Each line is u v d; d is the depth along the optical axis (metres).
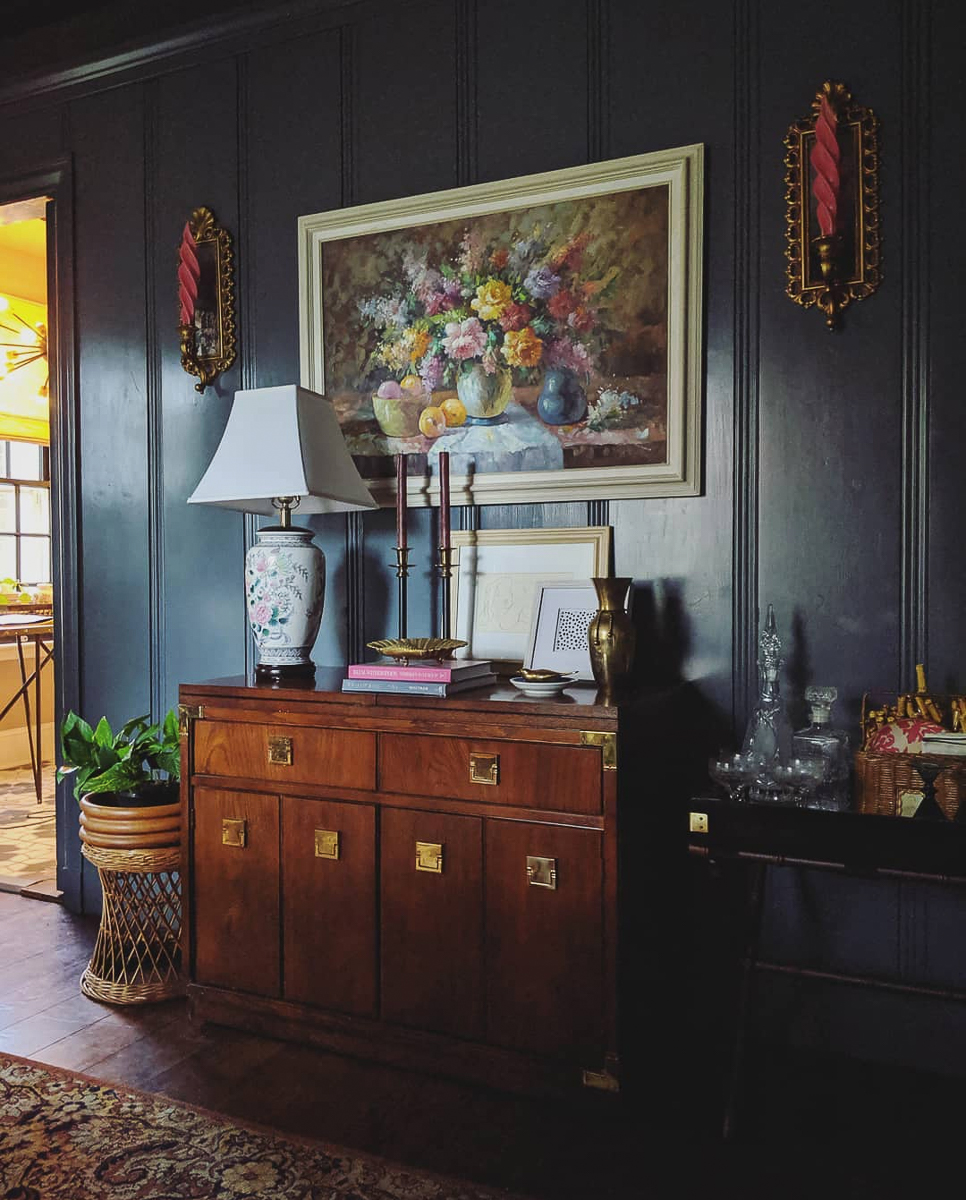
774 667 2.10
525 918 1.99
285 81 2.86
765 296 2.28
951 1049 2.13
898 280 2.16
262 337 2.90
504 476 2.54
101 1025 2.33
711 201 2.33
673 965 2.28
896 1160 1.80
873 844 1.79
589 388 2.45
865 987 2.01
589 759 1.93
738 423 2.31
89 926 3.02
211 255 2.95
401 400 2.68
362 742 2.15
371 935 2.14
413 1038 2.10
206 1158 1.76
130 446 3.11
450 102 2.64
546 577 2.49
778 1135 1.88
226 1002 2.30
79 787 2.57
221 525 2.96
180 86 3.02
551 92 2.51
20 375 5.97
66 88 3.18
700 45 2.34
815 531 2.24
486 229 2.56
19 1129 1.86
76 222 3.19
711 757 2.29
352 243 2.73
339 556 2.79
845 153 2.19
